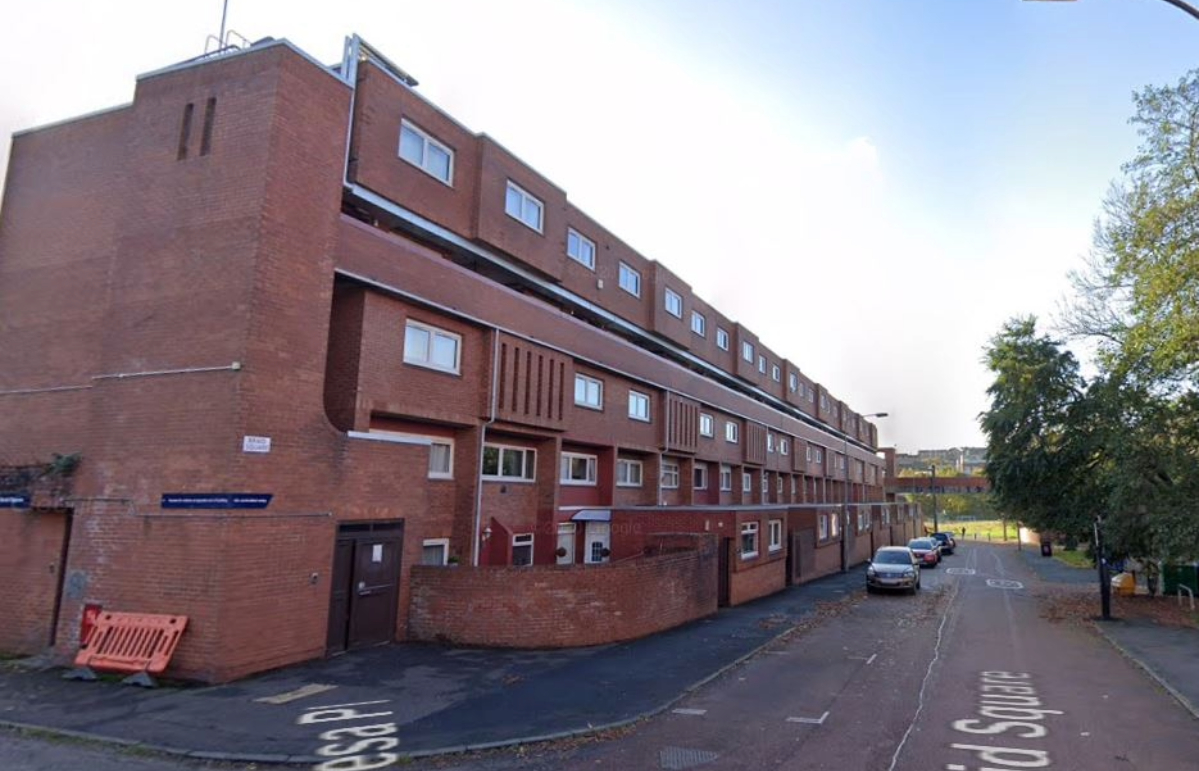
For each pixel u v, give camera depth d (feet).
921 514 286.25
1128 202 65.62
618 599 50.44
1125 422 76.54
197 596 35.86
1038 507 97.60
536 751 26.99
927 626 64.75
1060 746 28.40
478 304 57.00
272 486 38.29
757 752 27.04
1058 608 79.36
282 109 40.63
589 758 26.23
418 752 26.21
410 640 46.60
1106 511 84.58
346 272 44.93
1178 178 60.59
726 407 114.32
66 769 24.32
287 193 40.68
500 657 43.11
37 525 42.37
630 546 75.36
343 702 32.35
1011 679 41.86
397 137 52.80
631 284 93.86
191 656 35.40
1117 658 49.52
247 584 36.63
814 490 178.29
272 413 38.70
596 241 84.07
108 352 41.81
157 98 43.78
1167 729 31.24
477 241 60.90
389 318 49.19
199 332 39.19
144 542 37.83
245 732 27.94
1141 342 63.62
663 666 42.32
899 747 27.89
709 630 57.47
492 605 46.42
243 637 36.24
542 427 65.26
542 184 69.87
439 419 53.42
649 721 31.35
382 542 45.24
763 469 135.03
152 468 38.75
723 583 75.31
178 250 40.98
